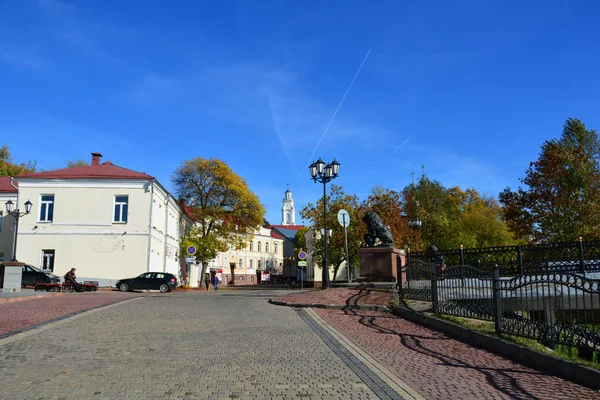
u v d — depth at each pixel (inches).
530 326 368.5
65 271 1579.7
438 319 487.8
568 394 260.4
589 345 311.0
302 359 341.1
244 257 3373.5
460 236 2053.4
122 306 676.1
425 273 586.2
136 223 1605.6
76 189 1617.9
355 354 360.2
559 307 348.5
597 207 1382.9
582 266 799.1
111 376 287.1
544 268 816.9
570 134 1807.3
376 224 852.0
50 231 1596.9
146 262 1585.9
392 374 301.9
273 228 4065.0
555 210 1432.1
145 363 322.7
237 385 271.1
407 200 2630.4
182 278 2303.2
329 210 1905.8
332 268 2263.8
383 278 826.2
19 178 1608.0
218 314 589.0
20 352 350.0
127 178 1617.9
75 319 524.7
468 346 397.1
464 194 2994.6
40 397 242.8
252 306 686.5
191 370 305.1
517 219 1503.4
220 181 2161.7
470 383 283.1
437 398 253.1
